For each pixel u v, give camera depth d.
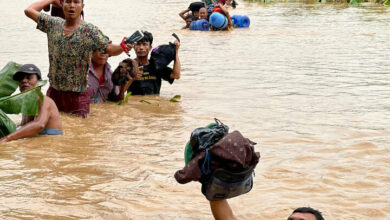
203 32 19.41
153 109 8.55
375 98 9.06
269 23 21.73
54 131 6.88
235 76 11.18
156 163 5.80
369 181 5.32
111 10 27.53
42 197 4.72
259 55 13.86
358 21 21.56
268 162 5.87
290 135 6.93
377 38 16.67
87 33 7.62
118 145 6.47
